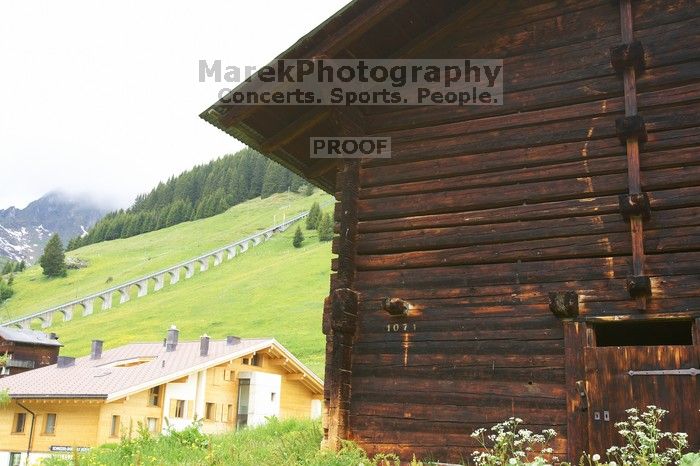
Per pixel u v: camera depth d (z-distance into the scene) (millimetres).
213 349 35344
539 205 9766
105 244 195250
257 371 35156
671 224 8930
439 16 10953
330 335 10516
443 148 10648
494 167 10211
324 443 10031
